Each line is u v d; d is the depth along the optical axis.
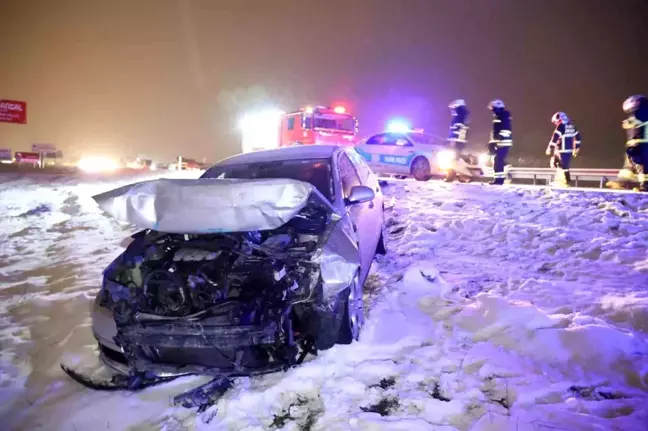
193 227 3.62
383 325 4.56
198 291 3.64
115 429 3.46
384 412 3.41
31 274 6.86
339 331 4.15
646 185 10.02
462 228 7.93
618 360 3.76
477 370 3.78
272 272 3.66
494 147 12.10
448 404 3.39
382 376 3.78
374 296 5.31
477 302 4.92
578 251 6.61
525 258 6.55
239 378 3.89
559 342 3.98
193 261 3.77
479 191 10.65
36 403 3.83
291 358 3.67
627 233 7.16
